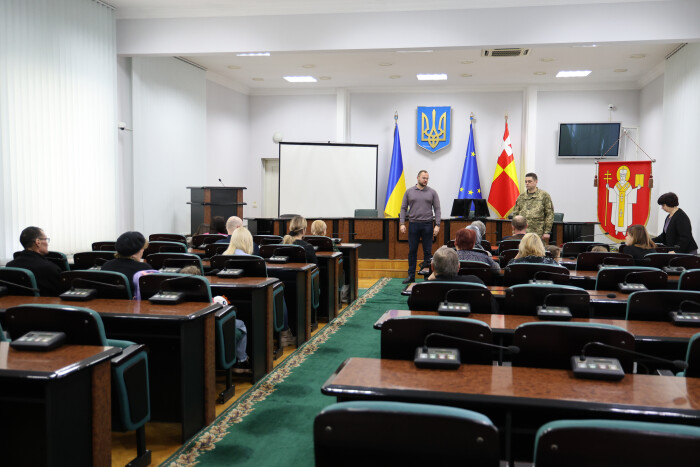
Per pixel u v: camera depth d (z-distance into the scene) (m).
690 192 7.55
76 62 7.05
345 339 5.16
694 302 2.69
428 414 1.25
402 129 12.14
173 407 3.17
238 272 4.02
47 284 3.83
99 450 2.20
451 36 7.09
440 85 11.86
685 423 1.58
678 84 8.23
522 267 3.63
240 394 3.68
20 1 6.20
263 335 4.06
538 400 1.67
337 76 11.21
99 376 2.18
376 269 9.32
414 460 1.28
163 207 9.20
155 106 8.91
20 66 6.22
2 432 2.21
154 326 3.15
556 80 11.29
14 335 2.36
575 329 2.02
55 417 1.98
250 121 12.73
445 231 9.30
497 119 11.81
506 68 10.27
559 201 11.66
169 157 9.36
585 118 11.48
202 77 10.46
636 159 11.31
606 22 6.77
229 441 2.96
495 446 1.23
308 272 5.04
